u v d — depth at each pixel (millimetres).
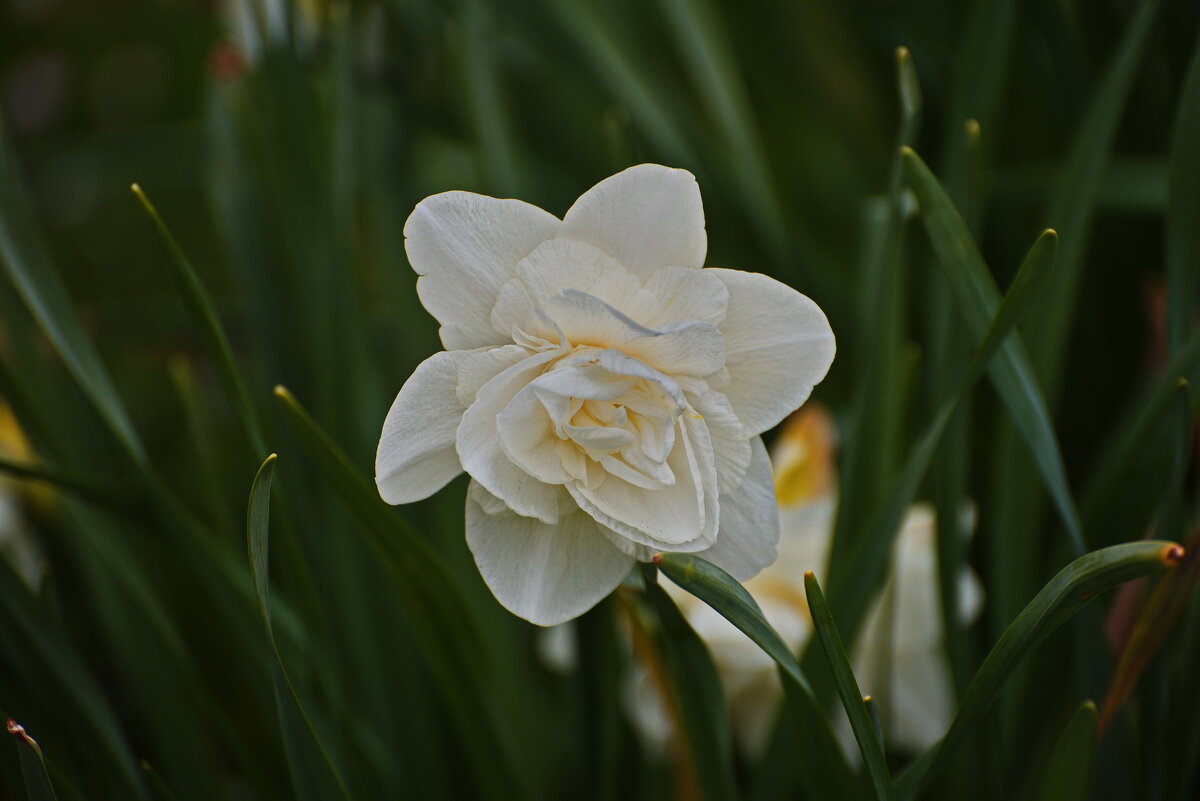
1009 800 688
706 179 863
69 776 682
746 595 609
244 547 830
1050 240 611
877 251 738
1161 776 671
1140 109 842
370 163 815
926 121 892
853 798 641
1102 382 839
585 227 612
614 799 714
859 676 706
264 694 710
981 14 728
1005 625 698
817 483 712
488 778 697
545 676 816
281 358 762
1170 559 598
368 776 689
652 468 606
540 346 610
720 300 609
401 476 604
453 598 659
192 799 729
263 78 748
